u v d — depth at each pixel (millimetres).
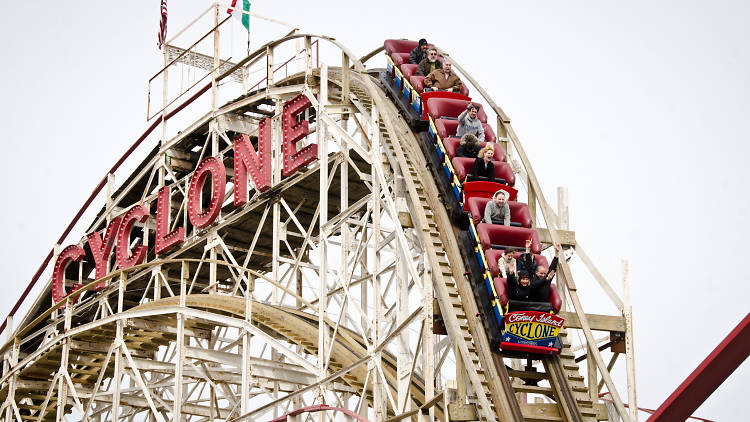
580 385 22766
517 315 21922
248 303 30766
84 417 35719
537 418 22078
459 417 21422
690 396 16703
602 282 25109
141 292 45156
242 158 37719
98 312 43156
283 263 36844
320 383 27328
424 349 22859
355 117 30844
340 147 31219
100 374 35625
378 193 27781
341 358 29578
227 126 39562
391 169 28688
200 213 38625
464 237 24672
